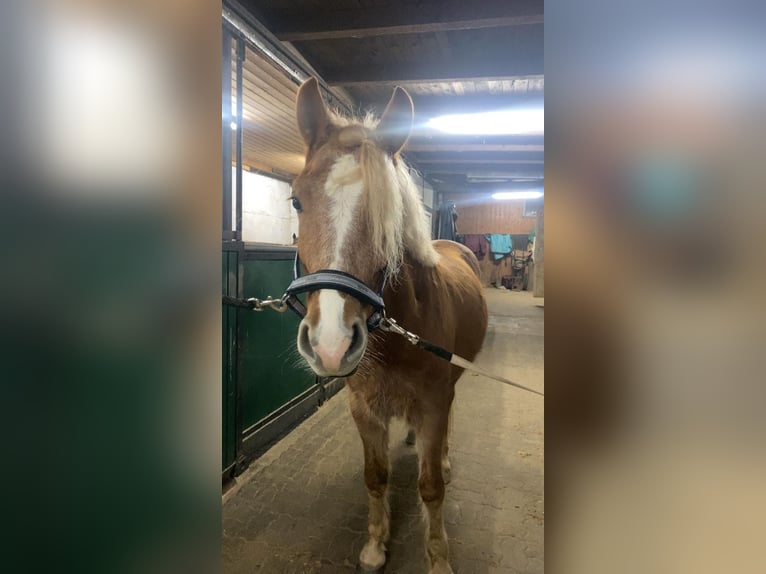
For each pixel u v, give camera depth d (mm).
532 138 5723
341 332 997
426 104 4387
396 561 1645
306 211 1140
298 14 2676
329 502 2020
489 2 2477
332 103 3697
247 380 2359
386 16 2613
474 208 12969
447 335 1521
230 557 1666
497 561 1636
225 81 2193
